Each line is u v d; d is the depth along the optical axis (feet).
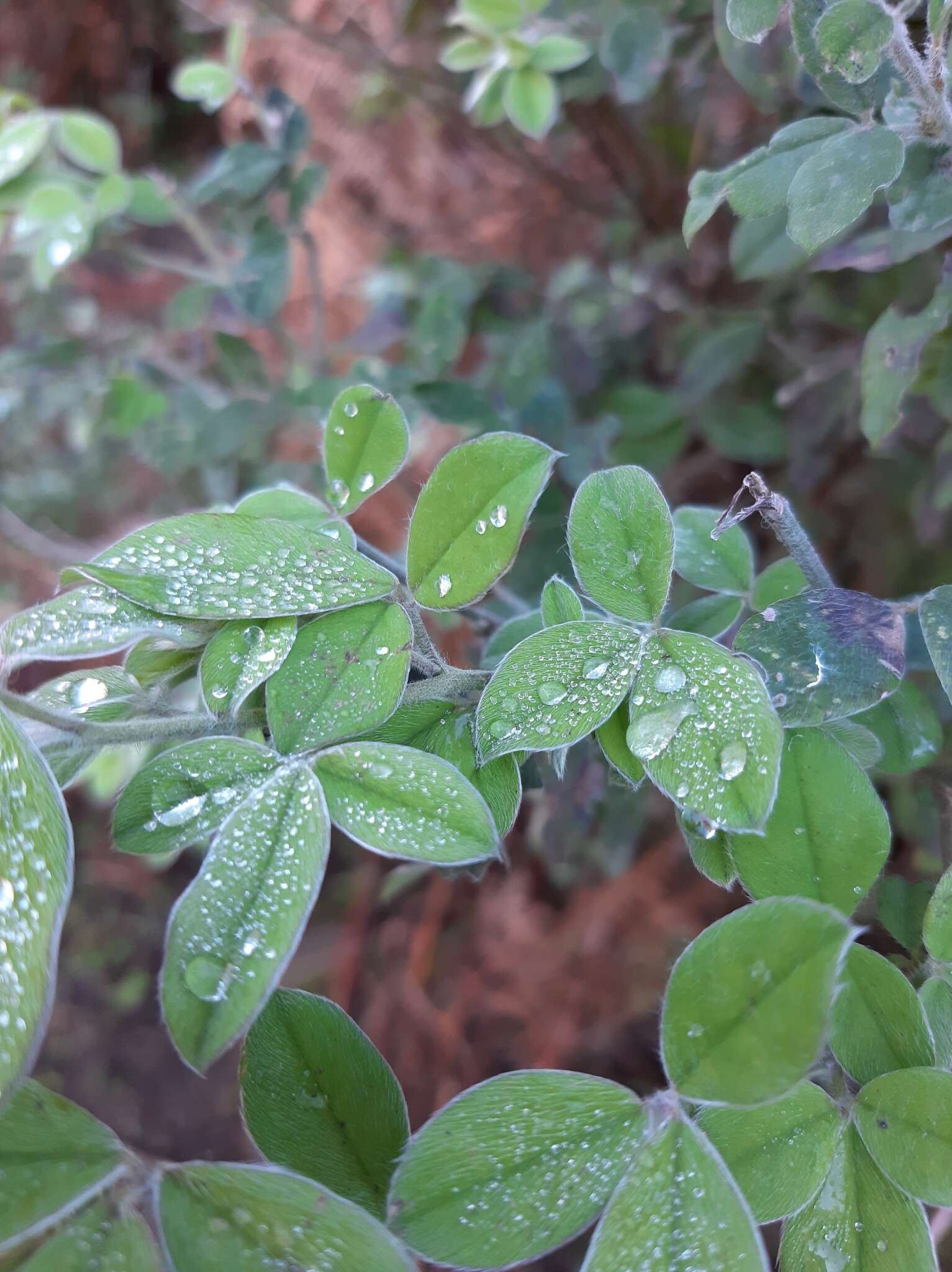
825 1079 0.28
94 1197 0.23
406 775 0.26
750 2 0.36
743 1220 0.22
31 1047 0.20
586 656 0.29
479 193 1.00
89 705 0.31
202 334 0.98
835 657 0.30
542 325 0.77
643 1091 0.75
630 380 0.83
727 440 0.75
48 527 1.03
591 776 0.51
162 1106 0.88
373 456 0.34
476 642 0.59
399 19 0.85
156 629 0.29
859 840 0.28
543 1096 0.24
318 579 0.30
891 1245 0.25
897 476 0.70
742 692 0.26
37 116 0.66
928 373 0.49
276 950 0.23
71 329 1.06
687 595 0.66
